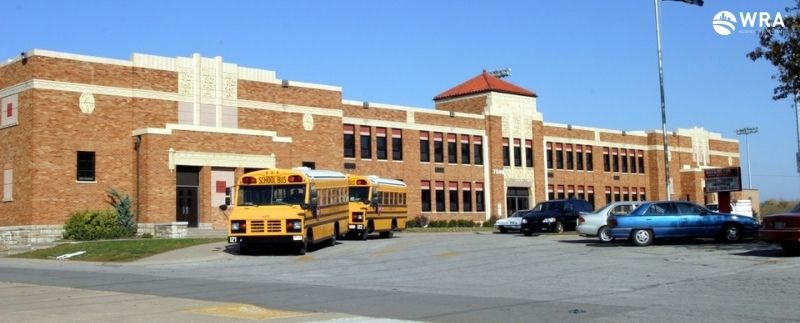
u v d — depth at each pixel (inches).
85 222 1519.4
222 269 914.7
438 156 2427.4
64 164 1568.7
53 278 811.4
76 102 1595.7
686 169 3233.3
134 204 1644.9
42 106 1545.3
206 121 1788.9
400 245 1210.0
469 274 783.1
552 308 518.6
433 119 2417.6
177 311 520.4
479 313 502.9
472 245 1167.6
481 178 2541.8
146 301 580.7
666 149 1560.0
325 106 2038.6
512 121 2650.1
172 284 729.0
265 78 1914.4
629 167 3102.9
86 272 896.9
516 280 713.0
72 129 1584.6
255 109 1882.4
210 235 1594.5
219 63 1824.6
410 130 2348.7
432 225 2310.5
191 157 1663.4
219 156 1710.1
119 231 1556.3
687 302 530.0
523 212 1831.9
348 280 757.9
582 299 563.2
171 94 1736.0
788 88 1134.4
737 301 527.8
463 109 2667.3
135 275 840.9
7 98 1616.6
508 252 1021.8
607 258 886.4
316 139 2007.9
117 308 537.6
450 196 2443.4
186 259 1037.2
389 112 2298.2
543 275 745.6
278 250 1160.8
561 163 2824.8
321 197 1165.1
